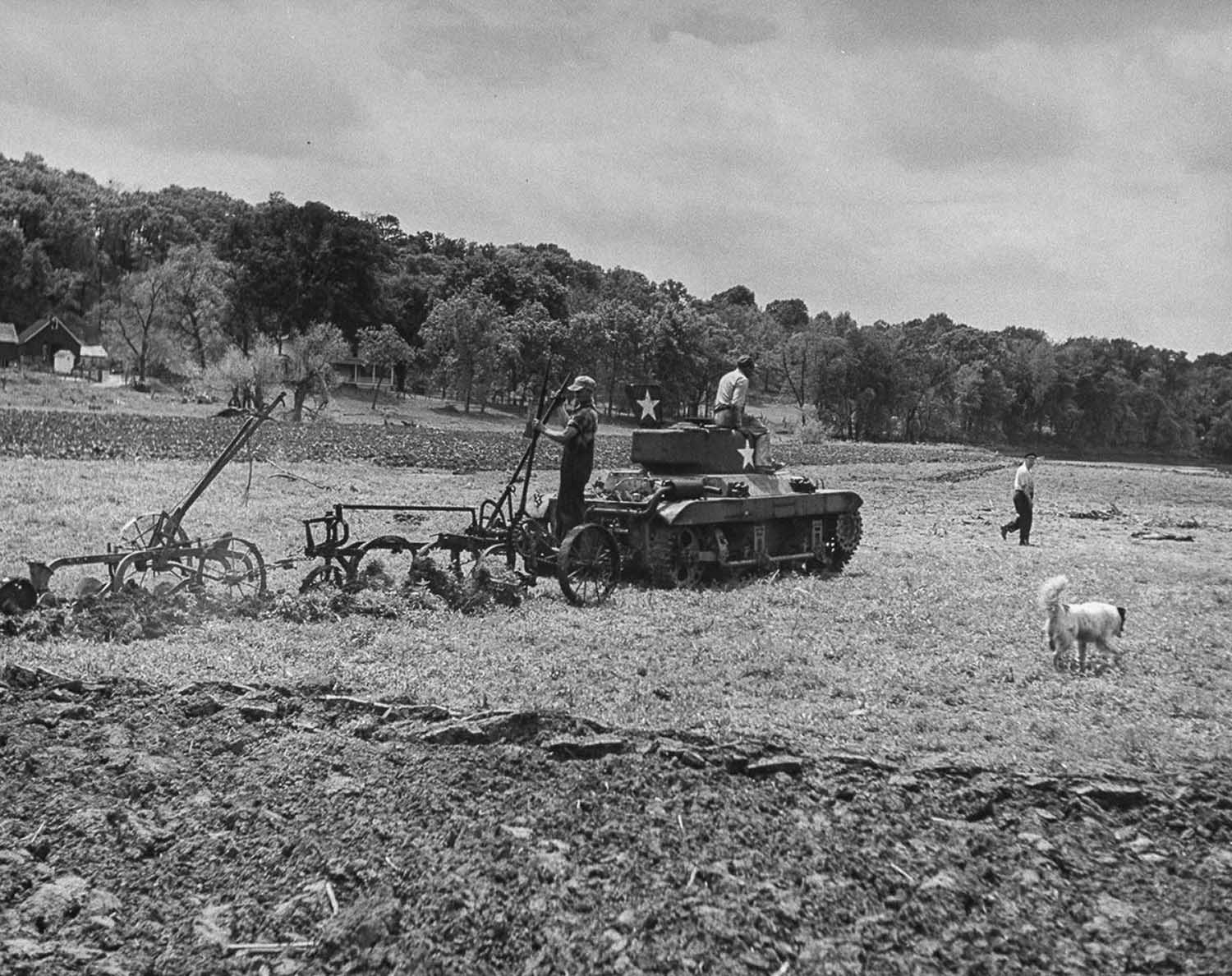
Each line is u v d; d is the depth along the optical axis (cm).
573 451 1398
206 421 5425
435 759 757
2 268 12338
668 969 561
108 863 647
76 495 2284
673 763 757
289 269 10706
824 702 921
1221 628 1326
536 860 639
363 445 4484
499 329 9975
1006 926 601
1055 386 13350
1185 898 628
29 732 798
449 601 1262
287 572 1506
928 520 2900
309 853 652
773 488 1730
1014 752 797
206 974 564
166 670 941
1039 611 1365
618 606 1339
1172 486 5247
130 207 14738
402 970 561
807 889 623
